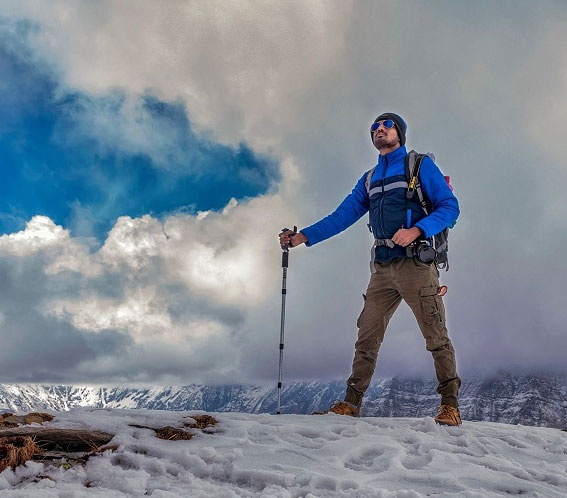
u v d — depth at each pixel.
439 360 6.43
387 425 5.75
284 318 7.24
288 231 7.34
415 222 6.55
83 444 4.54
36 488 3.75
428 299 6.42
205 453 4.55
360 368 6.75
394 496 3.79
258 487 4.08
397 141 6.79
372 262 6.88
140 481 3.94
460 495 3.84
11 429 4.55
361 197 7.20
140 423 5.16
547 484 4.28
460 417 6.24
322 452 4.73
